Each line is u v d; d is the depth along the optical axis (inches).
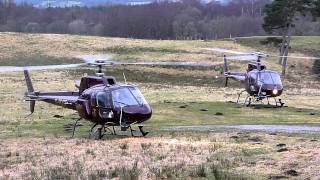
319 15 5949.8
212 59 6166.3
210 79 5359.3
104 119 1657.2
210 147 1299.2
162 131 1809.8
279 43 7199.8
